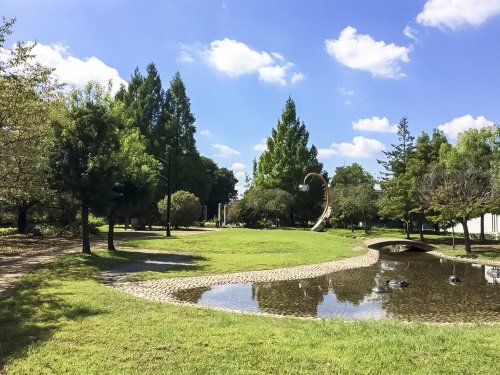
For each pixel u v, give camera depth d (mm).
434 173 38000
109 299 10836
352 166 88625
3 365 6062
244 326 8414
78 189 19891
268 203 61094
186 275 17234
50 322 8328
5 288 12328
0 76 18422
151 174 27016
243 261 21734
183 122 63875
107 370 5875
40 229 32938
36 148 21078
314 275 19391
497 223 45750
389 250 36969
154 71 63875
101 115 20656
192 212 49094
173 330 7840
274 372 5855
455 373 5809
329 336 7750
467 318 11898
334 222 67875
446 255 30703
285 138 68938
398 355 6484
